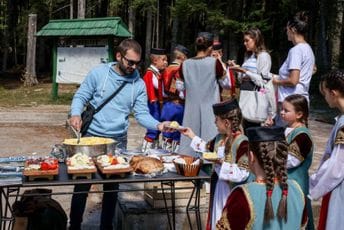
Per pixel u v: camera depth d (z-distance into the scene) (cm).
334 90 310
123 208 411
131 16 2252
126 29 1412
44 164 311
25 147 830
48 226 353
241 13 2009
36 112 1313
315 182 315
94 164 333
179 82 511
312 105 1664
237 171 304
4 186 298
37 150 805
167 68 584
